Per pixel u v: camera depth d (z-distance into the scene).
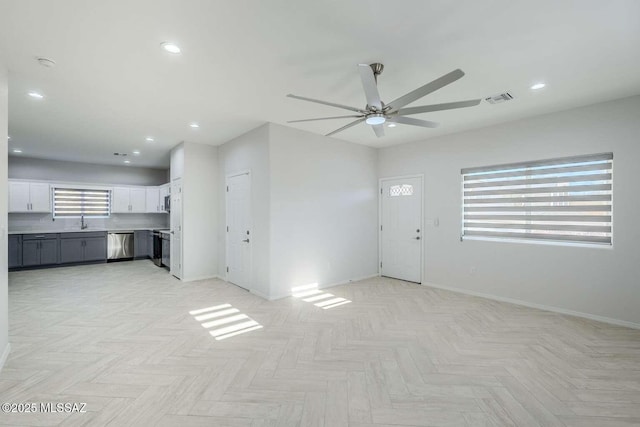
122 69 2.66
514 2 1.84
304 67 2.65
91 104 3.48
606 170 3.44
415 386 2.18
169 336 3.02
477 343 2.87
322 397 2.05
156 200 8.05
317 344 2.85
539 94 3.22
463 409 1.94
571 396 2.07
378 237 5.86
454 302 4.15
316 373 2.35
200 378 2.27
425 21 2.03
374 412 1.90
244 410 1.92
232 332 3.12
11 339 2.92
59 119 4.02
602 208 3.47
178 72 2.72
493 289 4.32
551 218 3.83
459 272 4.69
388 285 5.09
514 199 4.15
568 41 2.26
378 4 1.85
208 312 3.73
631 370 2.39
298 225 4.57
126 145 5.58
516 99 3.36
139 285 5.08
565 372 2.36
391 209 5.65
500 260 4.24
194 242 5.46
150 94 3.21
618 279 3.34
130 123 4.21
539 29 2.11
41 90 3.09
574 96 3.27
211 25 2.05
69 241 6.74
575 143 3.62
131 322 3.39
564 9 1.90
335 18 1.99
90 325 3.29
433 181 5.02
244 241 4.84
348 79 2.88
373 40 2.25
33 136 4.89
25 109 3.63
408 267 5.39
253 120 4.12
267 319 3.50
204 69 2.67
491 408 1.95
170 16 1.95
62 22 2.00
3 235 2.43
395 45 2.31
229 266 5.31
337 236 5.12
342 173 5.20
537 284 3.92
